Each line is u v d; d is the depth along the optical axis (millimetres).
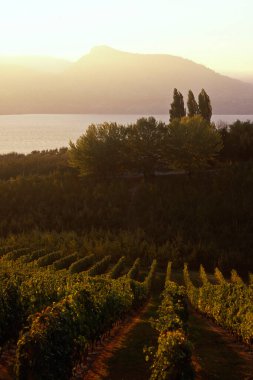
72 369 17750
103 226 76750
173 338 16156
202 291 33562
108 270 54156
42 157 119062
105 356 21062
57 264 49125
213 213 74750
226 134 98375
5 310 20625
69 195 83562
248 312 24531
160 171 93688
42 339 15727
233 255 63438
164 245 65938
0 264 40719
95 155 87062
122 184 84562
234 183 80375
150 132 87000
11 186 87188
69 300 19750
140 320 30422
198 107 113375
